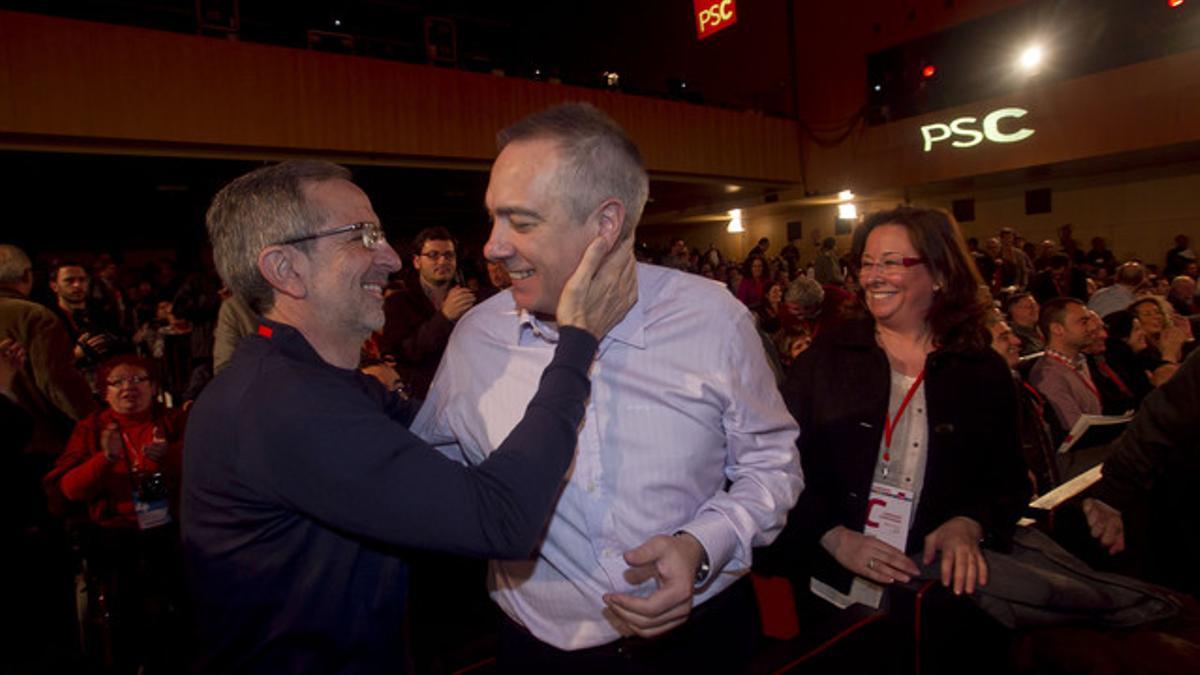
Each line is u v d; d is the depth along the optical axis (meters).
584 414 0.92
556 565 1.04
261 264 0.95
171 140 6.98
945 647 1.30
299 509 0.86
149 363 2.53
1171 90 8.72
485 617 1.56
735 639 1.11
